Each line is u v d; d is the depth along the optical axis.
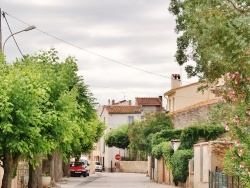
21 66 28.91
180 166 44.25
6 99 21.34
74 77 46.38
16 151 23.53
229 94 14.37
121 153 111.62
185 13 13.61
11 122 22.09
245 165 14.88
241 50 11.97
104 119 116.50
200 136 45.28
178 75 75.75
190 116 59.88
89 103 48.41
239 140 14.41
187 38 39.03
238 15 12.02
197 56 39.31
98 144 124.06
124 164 103.44
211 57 12.84
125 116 112.06
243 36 11.81
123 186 47.72
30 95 22.41
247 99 13.99
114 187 45.75
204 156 36.81
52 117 24.56
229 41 11.93
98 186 47.72
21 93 22.16
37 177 35.47
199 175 38.31
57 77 30.41
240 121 14.32
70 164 75.88
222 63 13.40
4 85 22.05
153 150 56.72
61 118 25.66
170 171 50.53
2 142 22.62
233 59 12.59
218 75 14.51
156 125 65.38
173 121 64.44
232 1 12.06
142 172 100.38
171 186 47.19
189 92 69.12
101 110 127.19
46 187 42.28
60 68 38.47
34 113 22.67
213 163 34.59
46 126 25.16
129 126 75.75
